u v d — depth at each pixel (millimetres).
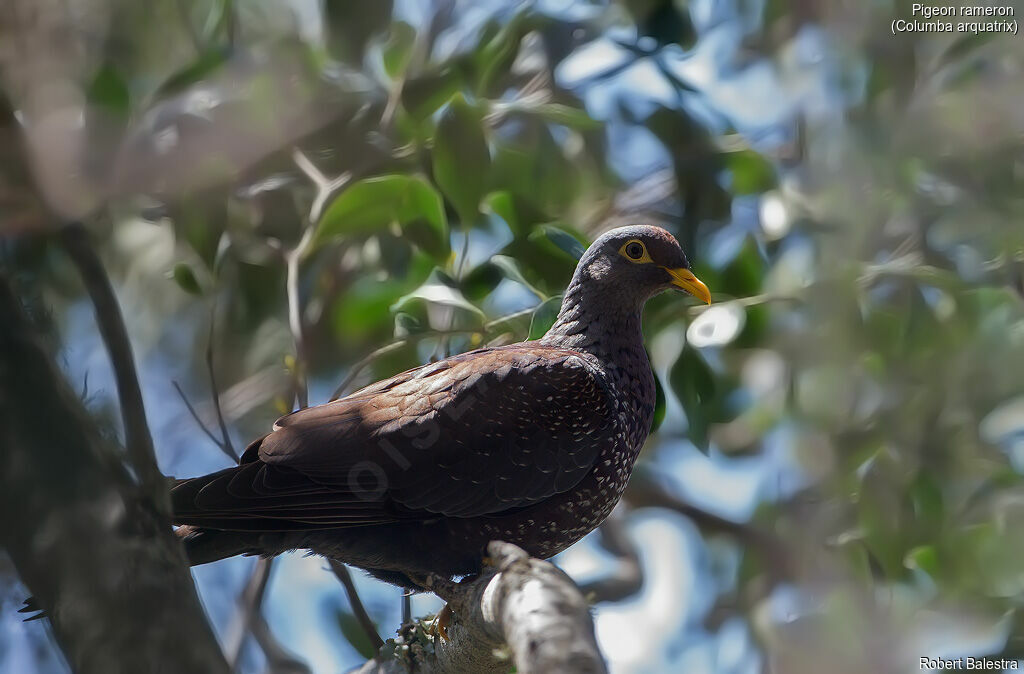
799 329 11383
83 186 7434
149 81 10766
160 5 10727
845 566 10891
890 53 11398
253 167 10352
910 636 10914
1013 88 11391
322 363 12547
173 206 9727
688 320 10836
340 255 12297
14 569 5535
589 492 8898
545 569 5840
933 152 11562
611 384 9164
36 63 7664
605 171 12367
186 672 5117
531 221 10172
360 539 8516
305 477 8266
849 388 11336
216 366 12992
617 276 9477
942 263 11719
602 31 11336
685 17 11148
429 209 9711
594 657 4902
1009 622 11109
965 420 11500
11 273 6520
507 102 11102
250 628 9500
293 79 9828
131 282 13086
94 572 5141
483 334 10148
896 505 11086
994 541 11461
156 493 5504
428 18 10867
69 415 5344
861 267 11195
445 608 7832
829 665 10531
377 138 10750
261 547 8453
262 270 11891
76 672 5074
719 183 11469
